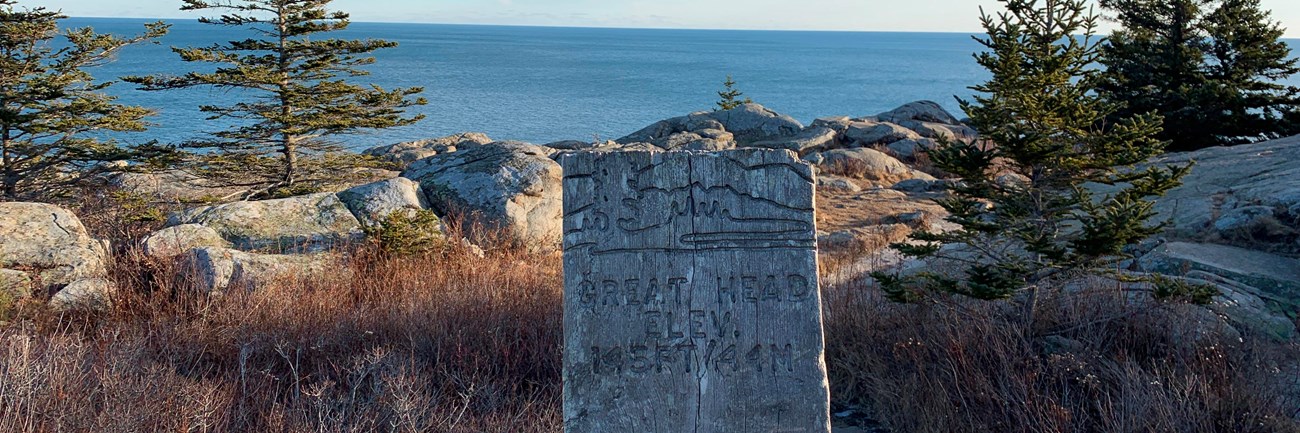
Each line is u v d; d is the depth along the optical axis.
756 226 4.78
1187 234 9.79
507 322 7.74
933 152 7.15
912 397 6.07
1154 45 24.28
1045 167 6.85
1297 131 23.11
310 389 6.37
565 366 4.80
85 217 12.87
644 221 4.79
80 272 8.80
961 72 191.38
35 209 9.45
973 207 7.61
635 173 4.80
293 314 8.03
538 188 12.66
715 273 4.79
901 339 6.84
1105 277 7.38
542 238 12.40
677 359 4.78
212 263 8.92
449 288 8.83
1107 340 6.70
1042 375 6.14
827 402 4.76
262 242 10.31
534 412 6.20
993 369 6.20
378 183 12.26
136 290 8.91
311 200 11.52
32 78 17.52
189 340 7.43
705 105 89.38
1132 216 6.14
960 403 6.00
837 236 13.77
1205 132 23.77
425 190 13.00
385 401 5.99
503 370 7.00
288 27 19.02
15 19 17.08
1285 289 7.95
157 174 19.48
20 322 7.61
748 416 4.76
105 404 5.61
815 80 149.12
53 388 5.70
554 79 128.88
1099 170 7.18
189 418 5.59
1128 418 5.41
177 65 99.81
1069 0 6.63
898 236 13.59
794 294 4.78
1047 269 6.86
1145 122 6.54
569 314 4.80
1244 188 10.84
